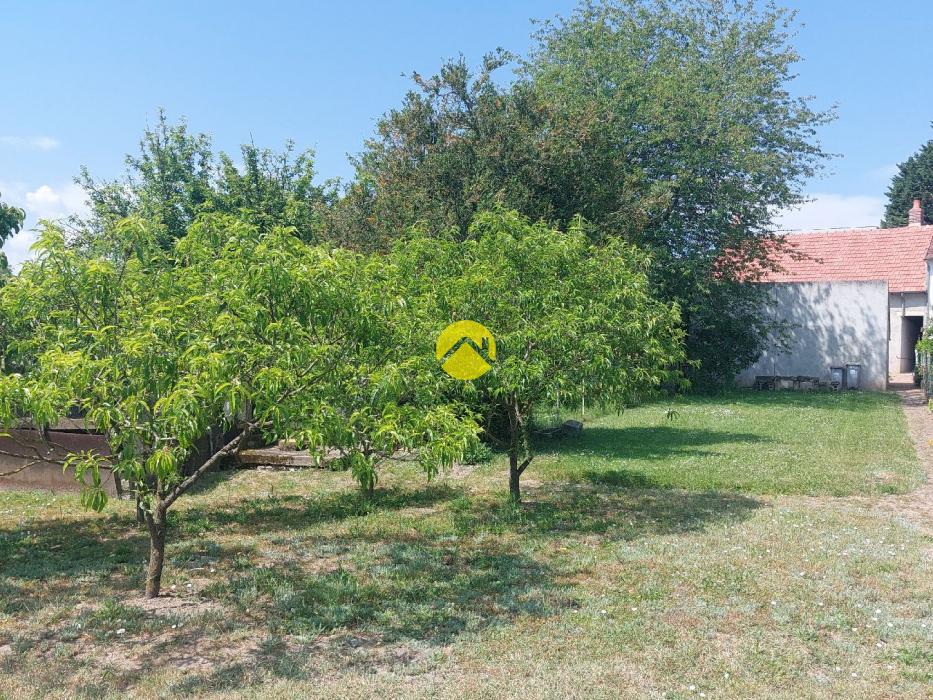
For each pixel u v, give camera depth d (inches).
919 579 282.2
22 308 255.4
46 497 451.5
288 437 241.9
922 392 1087.6
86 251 290.5
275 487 478.0
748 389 1182.3
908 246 1405.0
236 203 876.0
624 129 1032.2
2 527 382.0
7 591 279.4
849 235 1467.8
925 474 486.6
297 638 234.2
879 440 633.0
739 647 224.4
